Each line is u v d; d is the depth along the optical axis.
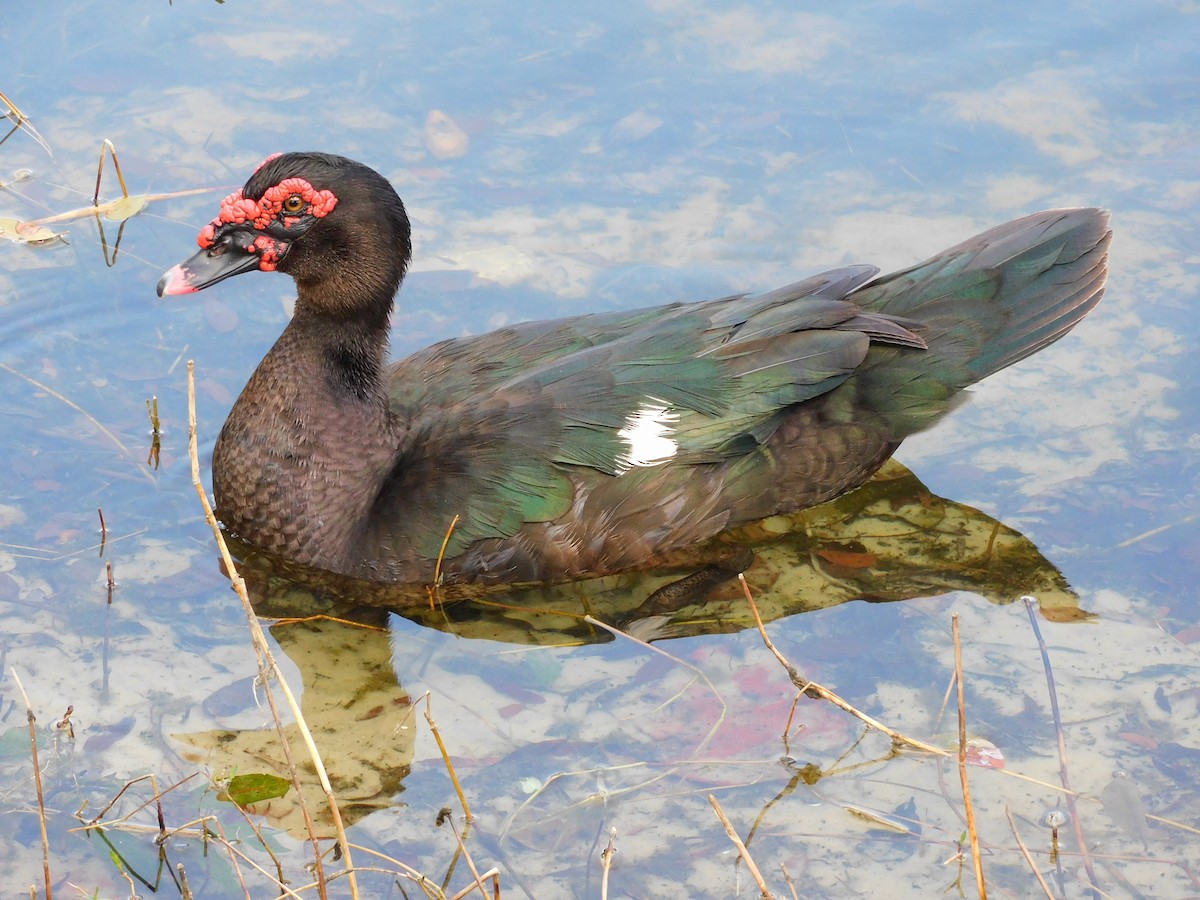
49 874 7.03
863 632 9.23
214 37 14.54
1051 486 10.42
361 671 8.88
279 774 8.10
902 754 8.24
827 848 7.65
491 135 13.61
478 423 9.39
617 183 13.21
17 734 8.20
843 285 10.09
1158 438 10.77
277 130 13.41
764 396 9.48
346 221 9.31
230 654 8.95
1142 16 14.79
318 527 9.38
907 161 13.41
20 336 11.48
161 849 7.51
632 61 14.47
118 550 9.69
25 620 9.08
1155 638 9.05
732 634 9.25
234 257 9.47
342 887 7.37
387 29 14.74
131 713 8.45
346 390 9.45
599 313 10.73
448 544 9.15
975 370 10.12
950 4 15.08
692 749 8.29
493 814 7.86
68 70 13.96
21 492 10.08
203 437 10.66
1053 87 14.11
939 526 10.16
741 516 9.84
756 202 13.02
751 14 15.05
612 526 9.34
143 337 11.60
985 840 7.69
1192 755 8.20
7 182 12.73
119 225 12.46
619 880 7.47
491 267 12.33
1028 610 9.34
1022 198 12.97
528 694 8.73
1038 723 8.45
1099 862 7.53
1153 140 13.55
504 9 15.03
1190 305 11.97
